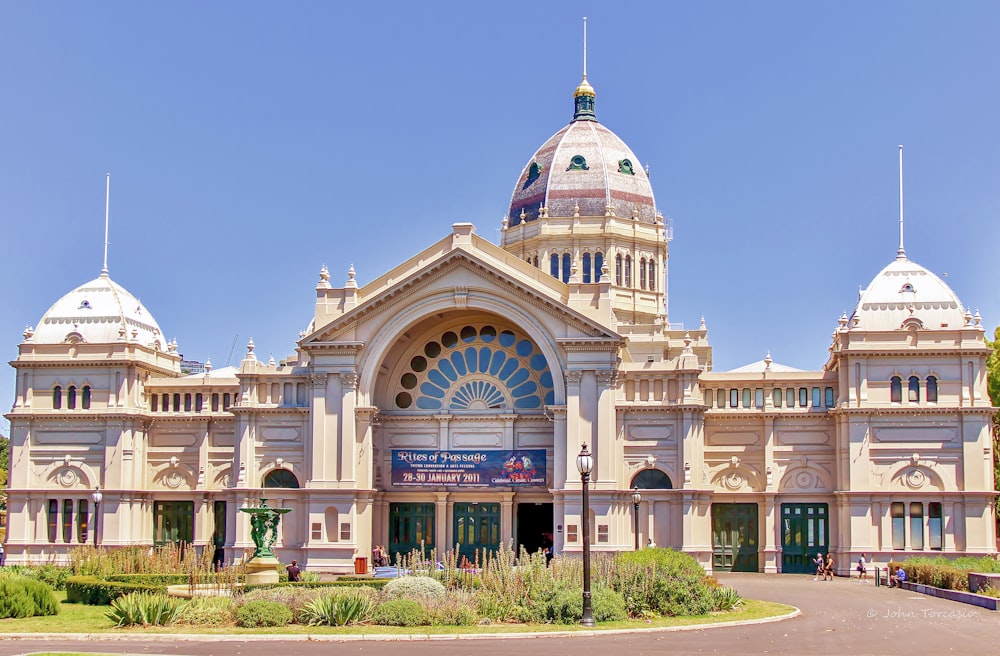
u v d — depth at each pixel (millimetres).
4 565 87312
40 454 91750
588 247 105500
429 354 91188
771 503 85688
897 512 83438
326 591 54281
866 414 83938
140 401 93000
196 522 90750
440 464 88125
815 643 45750
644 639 47562
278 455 87625
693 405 83625
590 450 82812
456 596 53969
